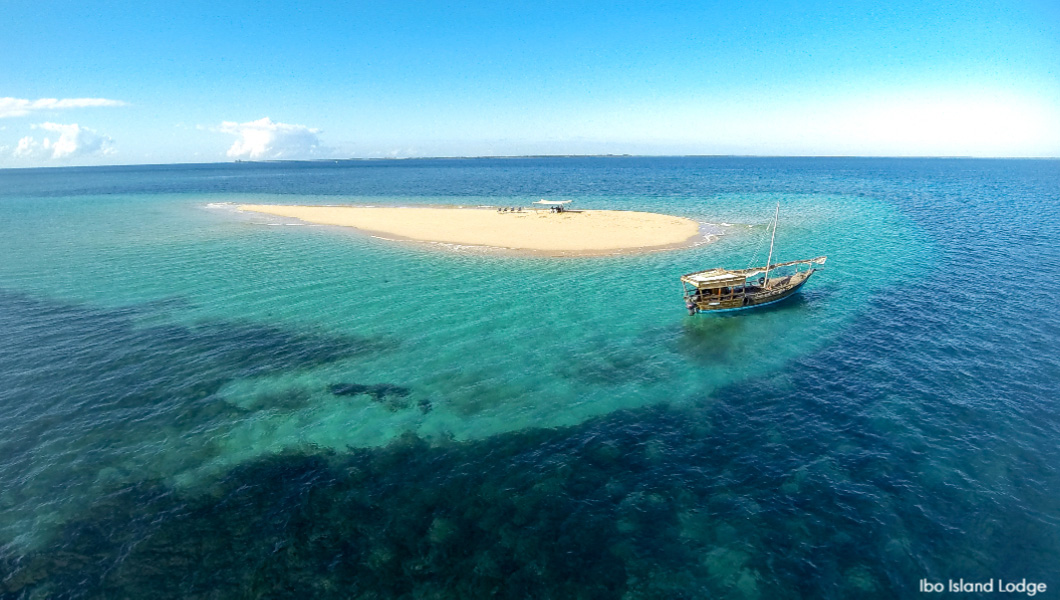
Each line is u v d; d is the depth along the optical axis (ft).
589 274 177.17
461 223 272.72
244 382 106.01
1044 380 100.17
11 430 89.71
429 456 82.58
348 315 140.67
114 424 91.56
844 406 93.91
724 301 137.80
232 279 174.60
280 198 442.09
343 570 61.57
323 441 86.74
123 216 329.31
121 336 128.57
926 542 64.08
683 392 100.42
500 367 111.34
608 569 61.62
